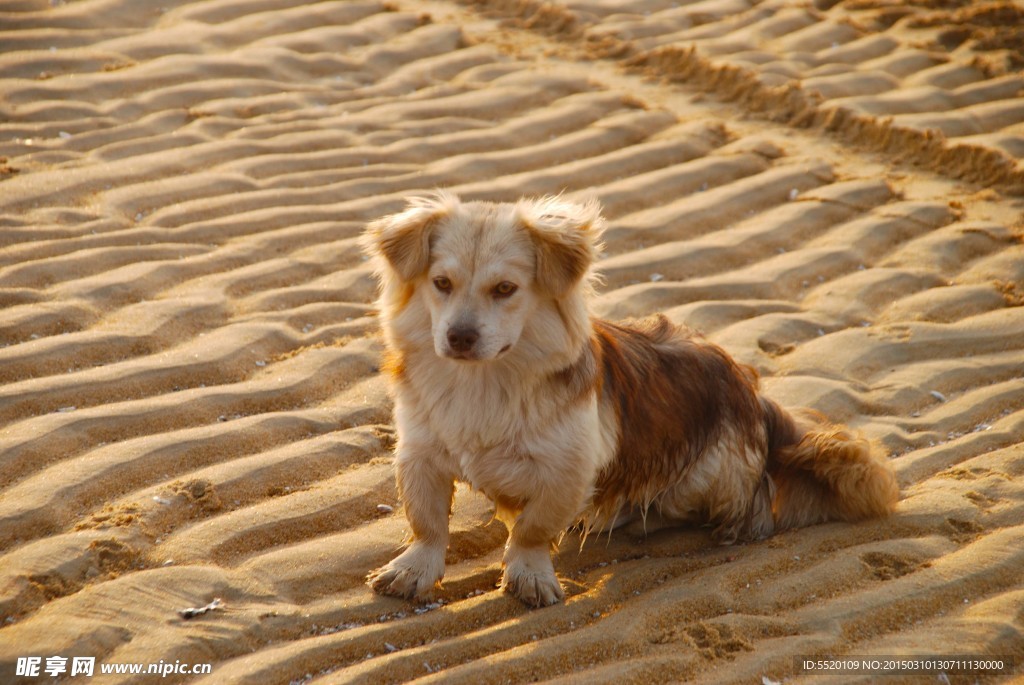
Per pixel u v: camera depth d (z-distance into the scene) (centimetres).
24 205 756
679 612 442
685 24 1212
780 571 483
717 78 1095
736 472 539
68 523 484
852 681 395
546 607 456
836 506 532
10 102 890
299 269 739
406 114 976
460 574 493
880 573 474
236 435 560
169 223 766
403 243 461
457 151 926
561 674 405
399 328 471
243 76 994
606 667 405
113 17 1054
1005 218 872
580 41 1173
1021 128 995
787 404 633
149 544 477
